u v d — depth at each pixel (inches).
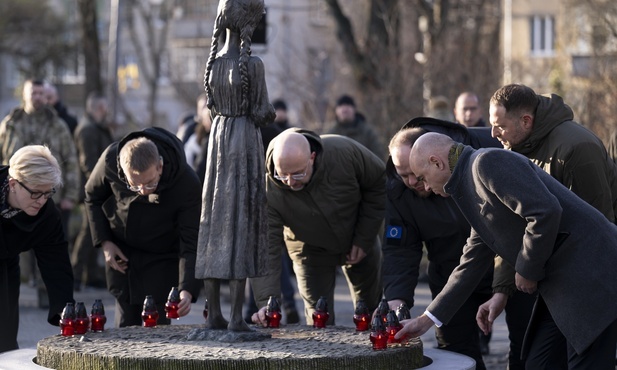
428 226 306.5
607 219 260.8
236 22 255.4
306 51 1154.7
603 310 242.7
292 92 1064.8
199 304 575.5
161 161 308.7
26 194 269.7
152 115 1550.2
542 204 236.1
